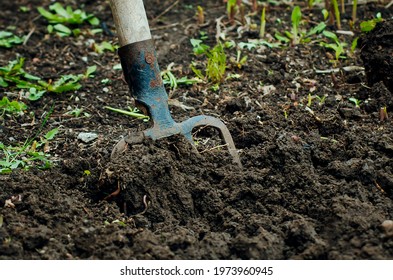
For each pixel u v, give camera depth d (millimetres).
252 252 3250
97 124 4395
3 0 5906
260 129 4066
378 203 3482
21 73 4855
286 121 4180
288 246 3316
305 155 3701
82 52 5199
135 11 3697
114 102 4605
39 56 5180
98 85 4789
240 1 5289
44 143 4176
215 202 3547
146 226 3465
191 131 3830
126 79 3768
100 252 3281
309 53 4922
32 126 4387
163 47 5133
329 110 4230
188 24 5402
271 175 3658
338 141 3895
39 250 3311
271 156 3719
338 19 5129
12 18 5691
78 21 5508
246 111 4348
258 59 4879
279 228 3369
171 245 3305
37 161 3996
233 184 3619
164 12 5594
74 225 3436
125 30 3695
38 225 3414
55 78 4914
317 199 3492
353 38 5051
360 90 4426
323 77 4684
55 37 5383
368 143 3838
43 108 4574
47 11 5758
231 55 4941
